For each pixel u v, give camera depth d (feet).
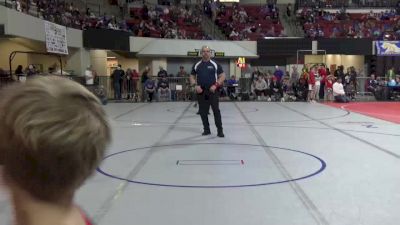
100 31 79.61
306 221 14.56
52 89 2.77
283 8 118.21
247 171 21.94
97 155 2.87
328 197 17.31
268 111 55.36
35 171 2.67
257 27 106.32
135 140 31.99
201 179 20.34
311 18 107.55
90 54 81.76
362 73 92.84
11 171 2.68
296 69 84.48
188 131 36.78
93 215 15.17
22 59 69.21
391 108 59.62
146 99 75.87
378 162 23.97
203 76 33.35
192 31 102.01
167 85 77.36
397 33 98.27
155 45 91.71
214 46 94.22
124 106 64.23
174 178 20.53
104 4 101.04
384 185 19.12
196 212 15.55
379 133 35.37
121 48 85.76
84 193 17.92
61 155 2.69
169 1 115.24
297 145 29.60
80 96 2.85
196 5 115.24
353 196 17.44
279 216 15.07
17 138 2.61
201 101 33.99
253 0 121.90
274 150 27.76
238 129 37.91
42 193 2.75
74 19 78.43
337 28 104.12
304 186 19.02
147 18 101.24
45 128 2.64
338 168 22.50
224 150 27.81
